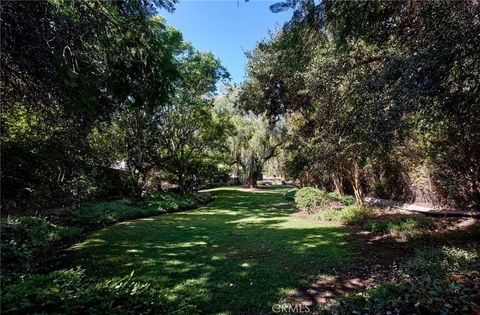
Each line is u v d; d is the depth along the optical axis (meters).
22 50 2.95
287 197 17.62
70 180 8.73
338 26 3.41
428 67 2.83
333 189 14.50
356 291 3.79
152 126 15.34
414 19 3.44
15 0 2.61
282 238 7.05
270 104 8.84
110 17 2.97
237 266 4.96
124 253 5.89
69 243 6.81
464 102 3.11
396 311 2.48
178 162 17.44
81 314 1.98
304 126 8.65
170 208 13.16
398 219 7.36
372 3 3.08
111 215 9.99
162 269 4.87
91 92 2.86
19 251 4.47
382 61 4.53
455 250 4.28
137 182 15.12
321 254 5.51
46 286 2.22
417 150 8.23
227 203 16.69
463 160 6.91
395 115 3.14
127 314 2.21
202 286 4.10
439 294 2.55
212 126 17.36
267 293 3.85
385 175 11.06
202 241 6.95
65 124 4.51
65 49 2.81
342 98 5.04
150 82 3.05
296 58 4.16
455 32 2.84
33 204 7.40
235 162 25.95
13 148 4.72
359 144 4.68
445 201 8.52
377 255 5.27
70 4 2.84
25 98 3.74
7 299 1.82
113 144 13.72
